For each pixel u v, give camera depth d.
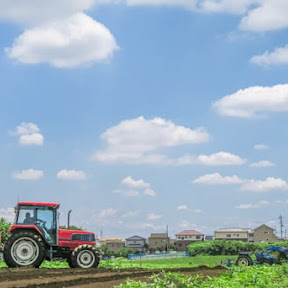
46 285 13.19
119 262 29.17
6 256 19.48
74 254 20.88
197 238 146.62
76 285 13.48
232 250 90.00
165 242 149.62
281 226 133.88
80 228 38.41
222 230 141.75
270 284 16.06
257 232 141.62
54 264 23.86
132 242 149.88
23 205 20.83
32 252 19.73
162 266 35.47
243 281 15.72
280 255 32.19
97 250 21.31
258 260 32.16
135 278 15.80
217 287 13.71
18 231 20.34
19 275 15.80
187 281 13.54
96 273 17.67
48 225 20.83
